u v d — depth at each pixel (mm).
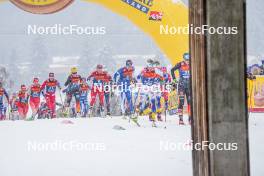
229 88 11039
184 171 19375
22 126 38594
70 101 47000
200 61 11398
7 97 46969
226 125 11070
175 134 31875
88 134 32250
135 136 30891
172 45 41000
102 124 38938
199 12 11367
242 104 11062
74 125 38594
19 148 26609
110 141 28500
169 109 46625
